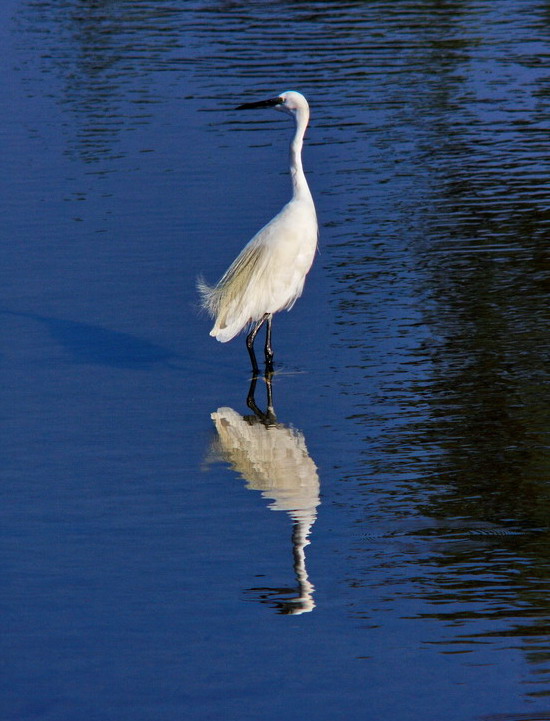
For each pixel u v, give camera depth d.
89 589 8.87
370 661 7.83
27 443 11.81
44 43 34.88
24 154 23.89
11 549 9.53
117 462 11.33
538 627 8.16
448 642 8.02
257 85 29.09
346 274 17.05
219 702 7.40
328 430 11.98
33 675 7.73
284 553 9.41
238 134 25.20
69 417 12.52
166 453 11.52
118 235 18.91
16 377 13.66
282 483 10.75
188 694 7.49
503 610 8.41
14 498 10.52
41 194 21.19
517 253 17.66
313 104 27.38
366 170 22.48
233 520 10.02
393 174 22.19
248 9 39.34
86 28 36.97
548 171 22.02
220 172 22.42
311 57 31.98
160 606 8.61
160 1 41.28
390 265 17.38
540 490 10.39
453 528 9.73
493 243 18.19
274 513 10.14
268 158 23.34
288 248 14.10
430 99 27.69
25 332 15.09
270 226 14.21
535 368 13.38
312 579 8.96
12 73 31.14
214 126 25.78
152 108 27.31
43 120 26.50
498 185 21.27
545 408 12.26
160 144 24.47
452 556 9.25
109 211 20.16
